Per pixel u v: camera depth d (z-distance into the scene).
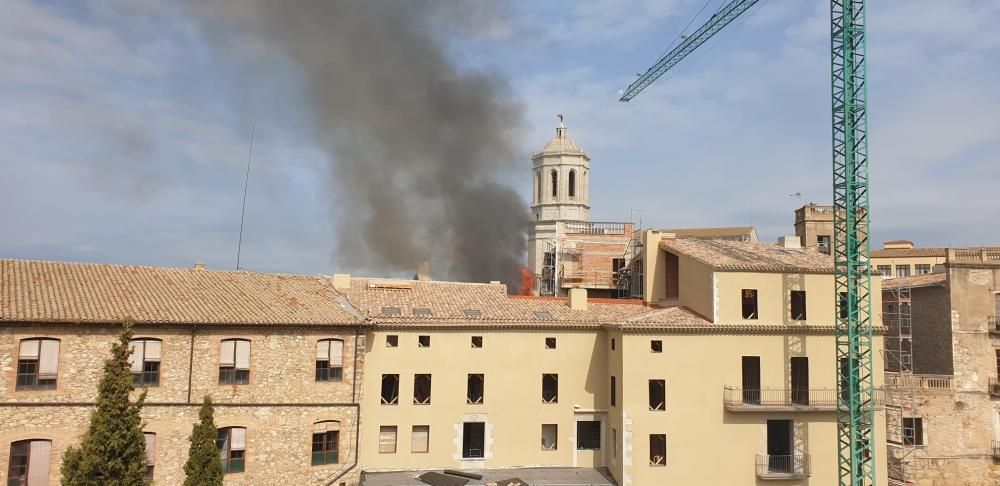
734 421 39.62
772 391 40.09
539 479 39.34
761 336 40.50
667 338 39.81
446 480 38.25
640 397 39.16
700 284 42.25
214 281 39.81
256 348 36.34
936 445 45.12
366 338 40.47
